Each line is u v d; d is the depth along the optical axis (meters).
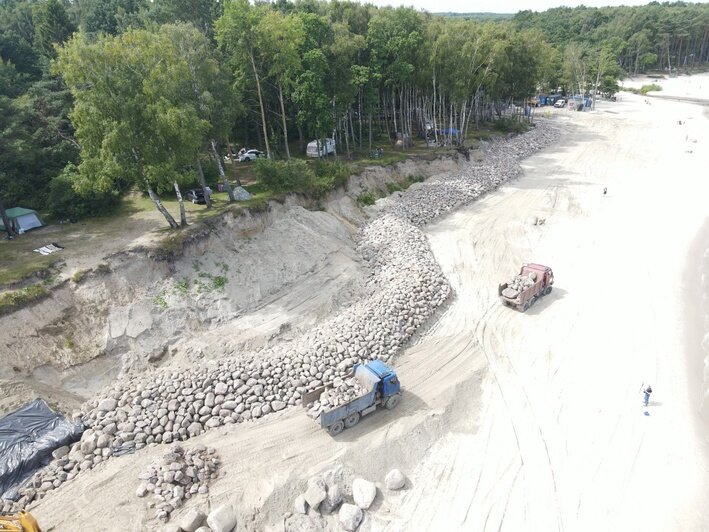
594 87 117.75
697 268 40.28
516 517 19.67
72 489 19.39
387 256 39.19
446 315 33.19
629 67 166.00
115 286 28.20
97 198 35.12
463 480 21.25
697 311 34.19
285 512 19.17
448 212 50.91
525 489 20.88
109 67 29.02
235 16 39.09
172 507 18.67
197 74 34.88
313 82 45.38
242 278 32.00
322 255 36.69
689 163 68.69
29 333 24.80
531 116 90.62
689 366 28.62
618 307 34.53
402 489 20.70
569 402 25.77
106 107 28.44
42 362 24.39
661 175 63.91
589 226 48.44
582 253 42.81
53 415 22.00
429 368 27.86
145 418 22.61
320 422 21.88
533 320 32.84
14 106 36.12
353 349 27.48
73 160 40.12
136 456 21.05
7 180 35.62
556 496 20.61
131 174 30.09
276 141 54.56
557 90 124.50
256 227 35.69
